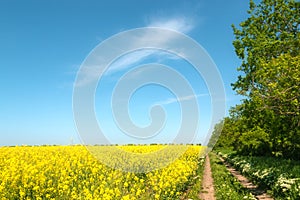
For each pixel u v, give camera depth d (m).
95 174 15.53
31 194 11.91
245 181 19.28
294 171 14.91
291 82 15.14
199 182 17.61
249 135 24.06
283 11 21.23
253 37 20.70
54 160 17.84
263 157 25.38
